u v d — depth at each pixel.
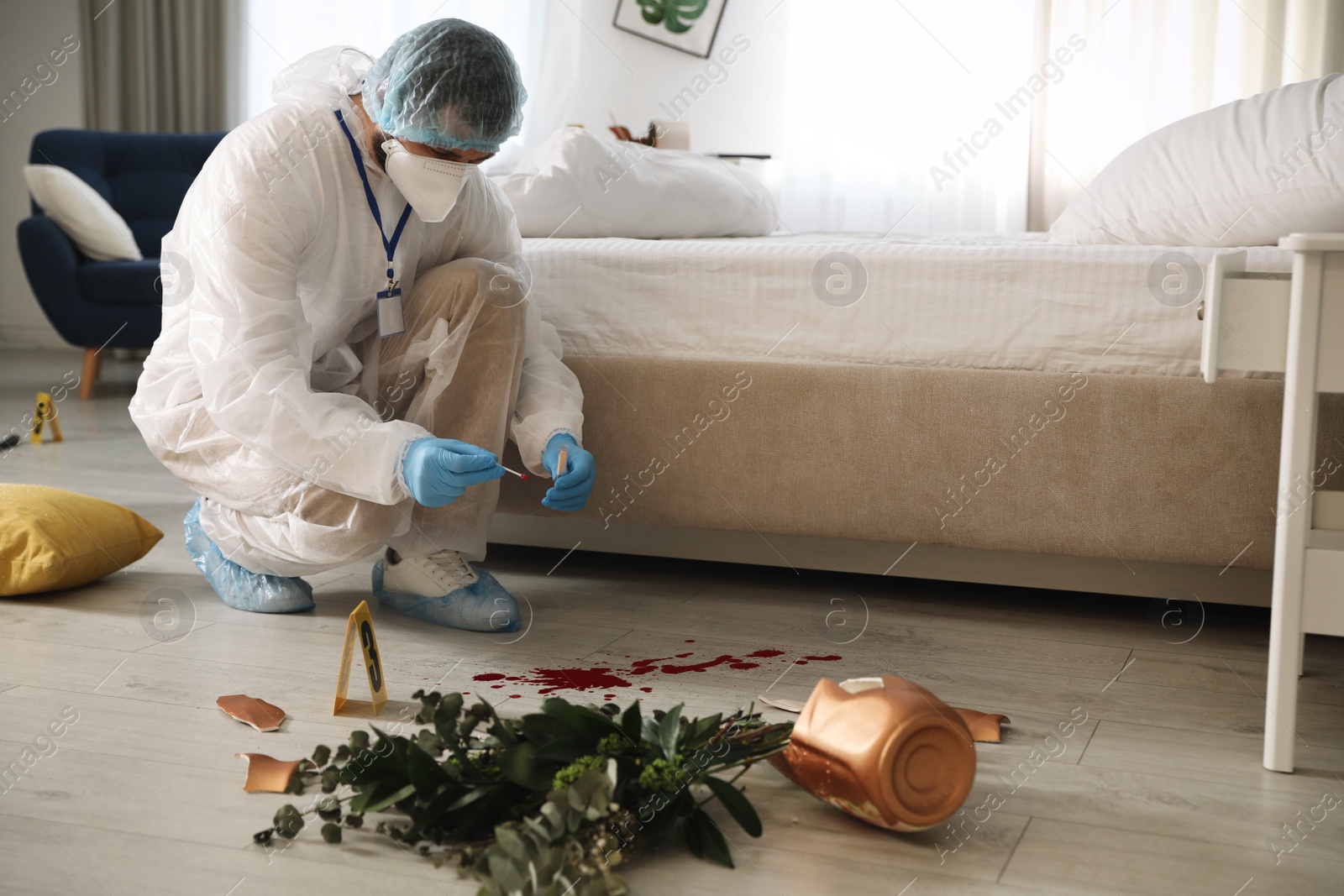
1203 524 1.47
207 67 4.80
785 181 4.26
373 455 1.34
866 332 1.61
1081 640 1.49
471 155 1.36
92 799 0.99
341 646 1.43
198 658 1.37
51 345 5.20
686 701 1.24
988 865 0.89
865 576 1.82
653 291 1.71
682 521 1.70
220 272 1.35
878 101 4.12
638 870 0.87
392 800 0.88
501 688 1.28
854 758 0.89
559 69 4.39
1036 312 1.53
